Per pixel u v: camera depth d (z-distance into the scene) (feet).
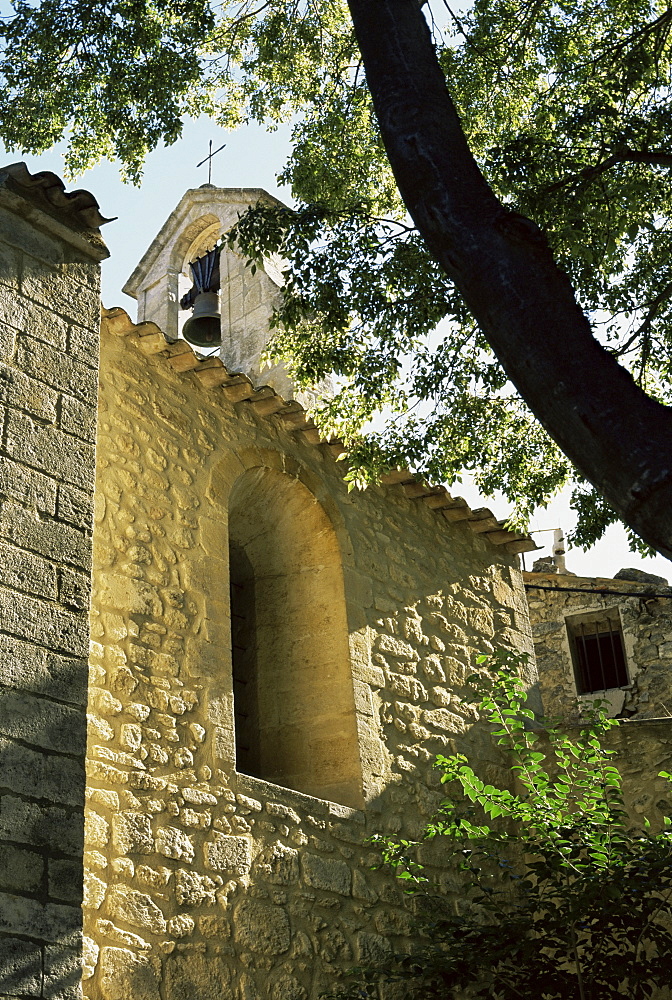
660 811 32.42
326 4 32.96
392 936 28.09
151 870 23.25
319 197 30.86
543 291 16.94
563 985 26.96
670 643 49.78
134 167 32.14
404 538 34.73
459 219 18.01
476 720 34.14
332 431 29.27
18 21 30.76
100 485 25.88
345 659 30.71
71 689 19.76
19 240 22.50
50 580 20.21
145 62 31.45
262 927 24.90
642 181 26.37
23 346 21.63
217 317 37.63
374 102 19.89
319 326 28.63
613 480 15.33
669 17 26.66
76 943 18.17
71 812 18.94
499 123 30.40
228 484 29.25
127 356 27.91
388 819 29.60
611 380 15.92
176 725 25.11
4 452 20.44
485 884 31.65
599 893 26.18
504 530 37.91
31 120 31.37
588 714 29.48
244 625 32.22
